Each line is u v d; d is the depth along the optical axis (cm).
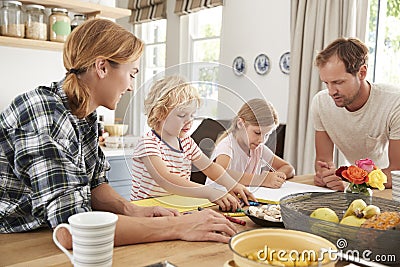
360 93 219
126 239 108
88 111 125
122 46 119
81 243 82
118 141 296
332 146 246
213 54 491
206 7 469
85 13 309
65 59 122
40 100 116
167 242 111
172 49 530
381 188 146
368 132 227
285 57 402
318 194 122
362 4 329
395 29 335
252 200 155
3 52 287
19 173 113
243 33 445
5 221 119
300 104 362
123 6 602
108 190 143
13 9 268
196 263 94
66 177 111
